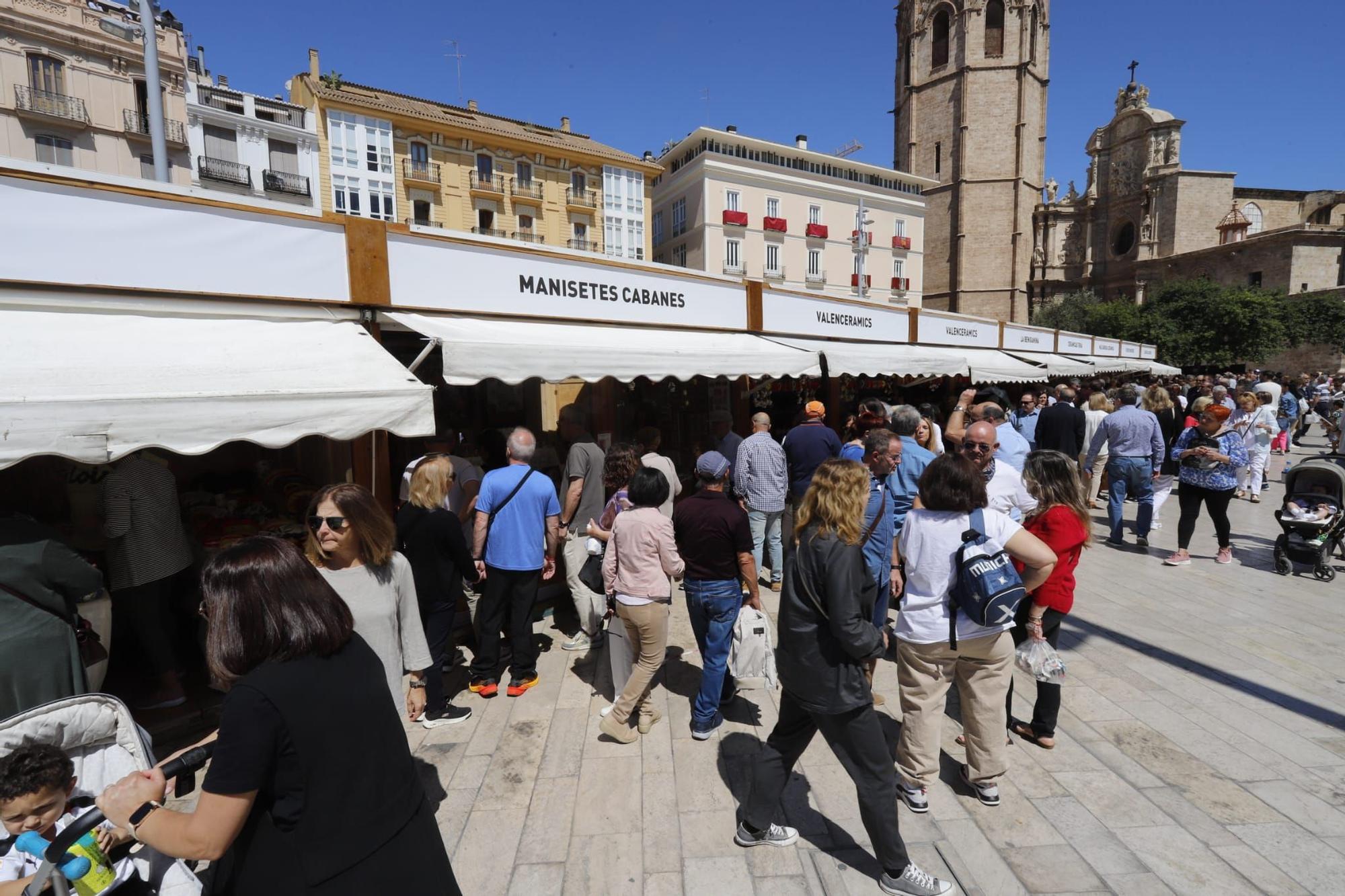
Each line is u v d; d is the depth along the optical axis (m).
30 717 1.94
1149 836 2.68
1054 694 3.27
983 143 52.69
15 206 3.00
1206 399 9.05
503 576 3.89
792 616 2.35
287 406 2.96
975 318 12.91
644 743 3.44
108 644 2.89
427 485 3.57
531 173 40.72
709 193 43.72
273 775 1.36
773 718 3.71
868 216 49.81
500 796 3.01
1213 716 3.64
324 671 1.43
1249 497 9.86
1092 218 55.84
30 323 2.96
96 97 31.33
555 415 7.72
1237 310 39.75
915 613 2.69
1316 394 22.77
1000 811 2.86
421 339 6.25
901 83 57.81
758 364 6.05
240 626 1.39
